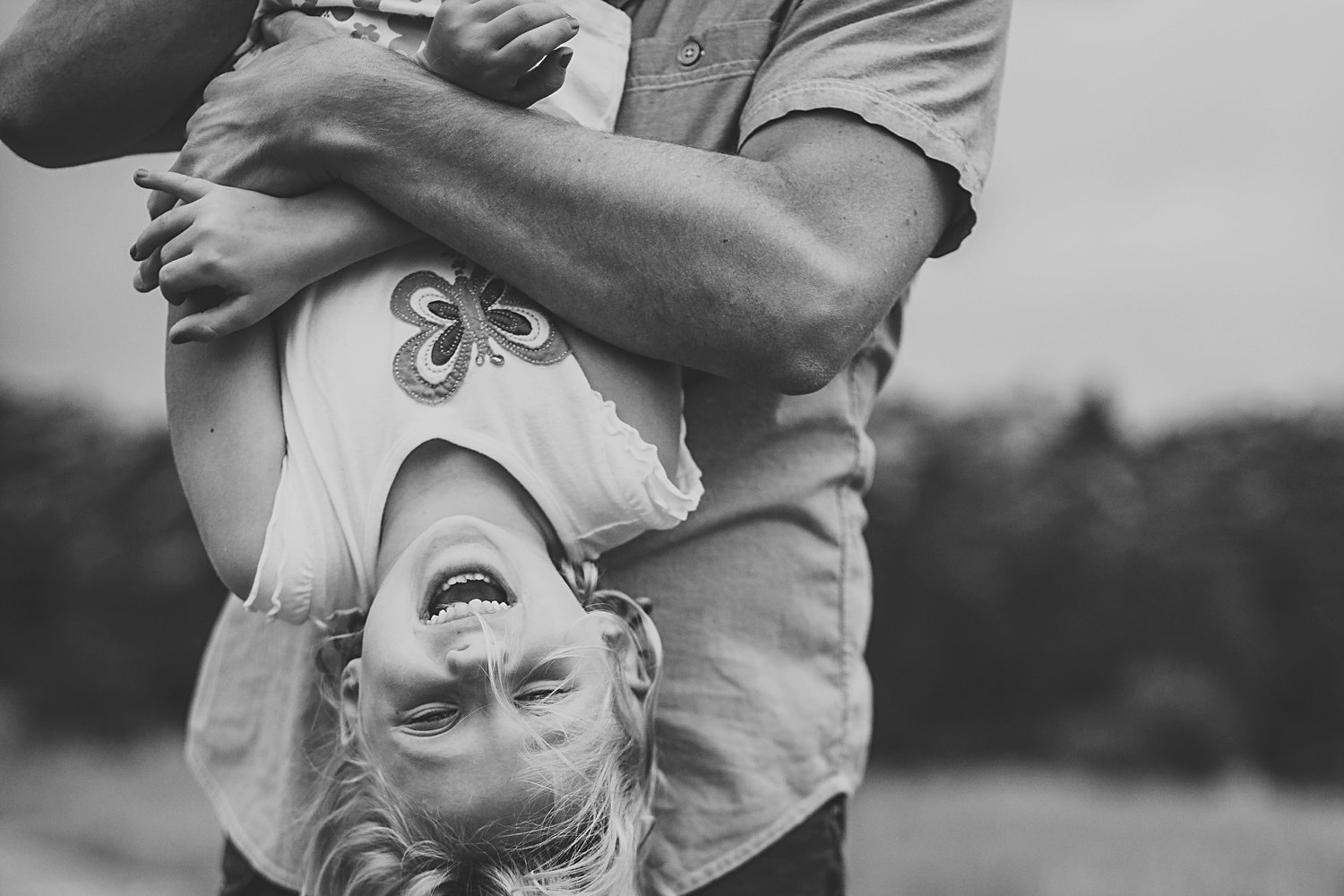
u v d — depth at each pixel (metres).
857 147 1.56
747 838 1.79
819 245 1.51
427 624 1.55
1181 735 11.08
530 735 1.55
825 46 1.62
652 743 1.70
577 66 1.70
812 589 1.83
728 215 1.49
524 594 1.57
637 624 1.71
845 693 1.85
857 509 1.92
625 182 1.50
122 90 1.72
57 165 1.83
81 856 7.80
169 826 8.60
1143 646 11.55
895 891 7.87
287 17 1.71
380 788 1.59
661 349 1.54
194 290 1.59
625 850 1.61
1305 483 12.09
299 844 1.88
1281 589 11.60
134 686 11.54
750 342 1.50
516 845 1.57
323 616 1.64
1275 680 11.40
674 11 1.77
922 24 1.62
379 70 1.56
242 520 1.59
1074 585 11.51
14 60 1.75
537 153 1.52
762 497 1.81
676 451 1.67
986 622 11.42
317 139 1.55
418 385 1.60
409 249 1.66
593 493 1.60
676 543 1.80
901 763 11.35
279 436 1.62
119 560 11.71
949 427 12.27
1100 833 9.15
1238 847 8.79
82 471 12.19
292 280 1.58
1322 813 10.01
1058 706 11.50
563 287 1.53
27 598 11.73
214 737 2.03
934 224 1.59
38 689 11.50
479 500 1.60
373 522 1.60
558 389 1.60
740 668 1.80
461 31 1.52
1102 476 12.05
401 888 1.57
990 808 9.86
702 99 1.73
